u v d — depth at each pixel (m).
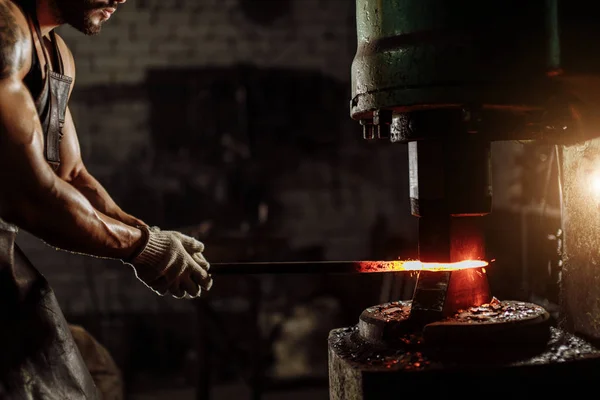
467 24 1.46
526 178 3.73
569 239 1.78
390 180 5.91
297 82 5.89
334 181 5.89
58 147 1.71
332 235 5.88
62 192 1.50
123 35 5.81
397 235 5.88
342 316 4.88
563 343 1.58
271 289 5.43
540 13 1.47
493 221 4.33
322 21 5.90
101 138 5.82
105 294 5.62
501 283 3.76
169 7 5.83
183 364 5.43
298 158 5.88
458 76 1.45
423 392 1.41
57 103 1.70
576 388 1.44
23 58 1.53
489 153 1.62
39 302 1.67
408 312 1.69
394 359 1.48
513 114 1.55
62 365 1.69
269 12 5.87
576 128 1.59
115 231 1.59
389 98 1.51
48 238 1.53
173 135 5.82
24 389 1.59
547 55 1.47
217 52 5.86
